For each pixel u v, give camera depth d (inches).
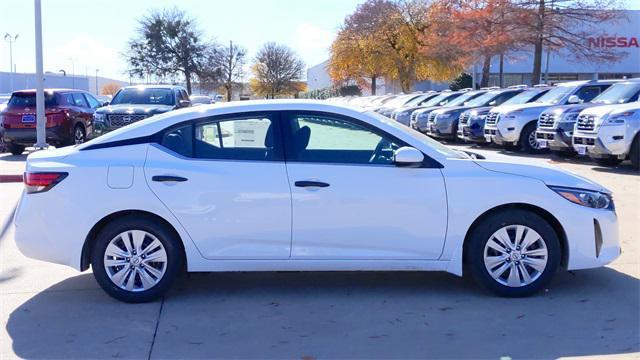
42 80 639.8
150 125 219.3
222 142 217.8
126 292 214.1
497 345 179.5
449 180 213.3
